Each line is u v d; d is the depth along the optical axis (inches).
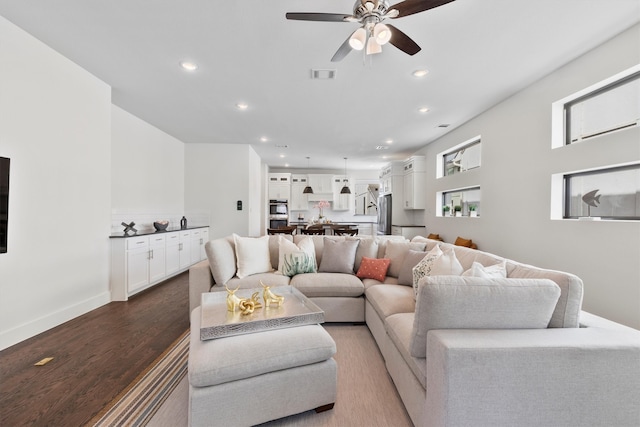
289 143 242.8
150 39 97.3
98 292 129.3
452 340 45.9
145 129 187.6
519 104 137.9
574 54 105.4
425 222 248.7
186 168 242.1
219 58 108.9
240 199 245.0
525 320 50.9
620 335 48.7
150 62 112.3
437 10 81.7
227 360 54.7
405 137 221.1
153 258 163.8
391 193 286.7
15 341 91.5
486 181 163.6
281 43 98.9
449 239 207.8
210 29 91.6
